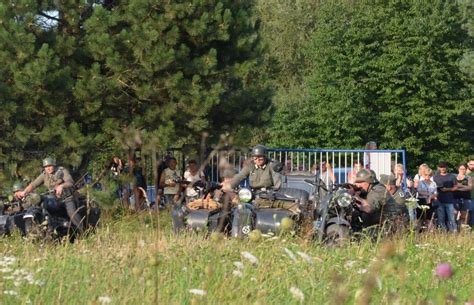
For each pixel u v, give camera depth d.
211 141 45.12
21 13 40.78
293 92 105.62
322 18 105.38
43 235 24.75
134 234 22.31
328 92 101.31
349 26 105.69
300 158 45.72
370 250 20.86
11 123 42.19
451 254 21.45
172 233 23.23
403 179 40.28
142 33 41.31
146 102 43.44
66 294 14.05
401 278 11.70
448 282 15.77
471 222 38.19
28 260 18.14
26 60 40.19
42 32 41.88
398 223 24.69
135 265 15.83
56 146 41.59
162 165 40.66
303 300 13.07
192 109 42.81
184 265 16.92
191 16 43.66
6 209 27.62
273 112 48.47
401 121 98.62
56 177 28.31
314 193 26.89
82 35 43.41
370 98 100.50
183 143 45.53
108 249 19.86
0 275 15.05
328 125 100.38
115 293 13.75
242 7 47.06
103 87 41.56
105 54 41.41
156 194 18.62
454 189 37.12
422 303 10.55
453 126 100.25
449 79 99.44
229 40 46.00
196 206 27.59
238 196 27.06
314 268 15.85
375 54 101.38
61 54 41.97
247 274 15.05
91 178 44.12
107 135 42.41
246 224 25.62
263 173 28.39
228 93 46.41
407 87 99.38
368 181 26.17
